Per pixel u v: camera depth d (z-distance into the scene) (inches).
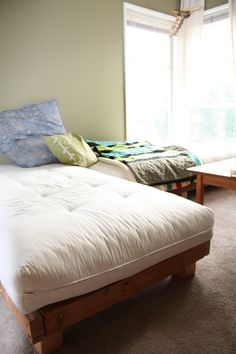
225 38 141.4
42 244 38.0
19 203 53.1
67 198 55.8
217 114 152.6
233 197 108.4
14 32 105.0
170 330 44.7
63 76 119.6
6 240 40.6
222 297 52.0
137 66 144.4
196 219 51.9
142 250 44.3
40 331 36.7
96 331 44.9
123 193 59.8
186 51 149.9
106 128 136.3
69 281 37.1
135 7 134.3
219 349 41.0
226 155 117.3
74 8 117.3
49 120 103.6
